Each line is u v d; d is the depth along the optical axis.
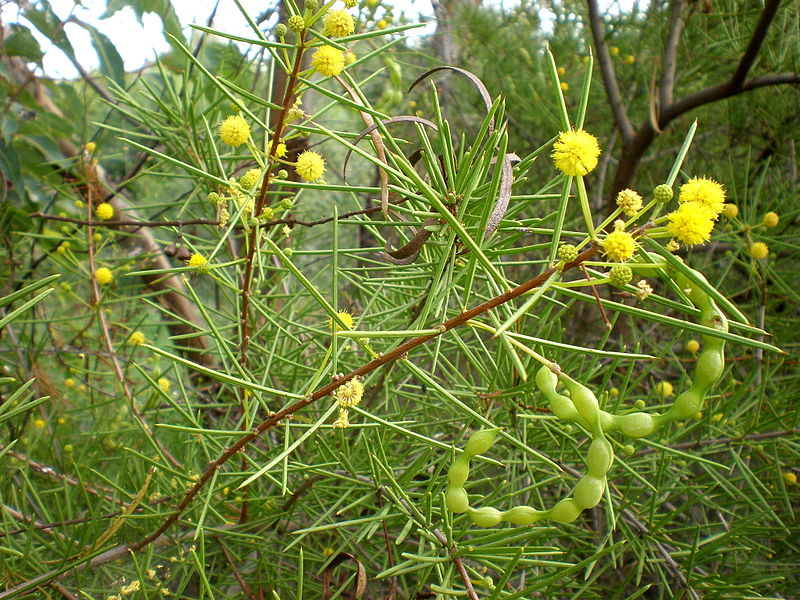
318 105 0.59
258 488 0.33
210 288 0.59
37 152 0.49
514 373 0.29
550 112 0.63
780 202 0.52
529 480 0.32
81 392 0.47
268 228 0.30
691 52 0.60
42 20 0.43
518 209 0.23
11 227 0.48
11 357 0.49
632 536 0.31
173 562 0.30
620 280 0.16
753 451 0.36
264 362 0.34
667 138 0.64
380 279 0.27
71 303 0.59
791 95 0.58
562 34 0.65
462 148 0.22
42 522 0.33
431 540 0.22
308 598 0.37
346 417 0.19
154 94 0.32
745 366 0.49
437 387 0.19
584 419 0.15
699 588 0.30
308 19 0.20
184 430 0.20
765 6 0.43
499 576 0.32
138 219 0.45
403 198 0.25
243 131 0.23
